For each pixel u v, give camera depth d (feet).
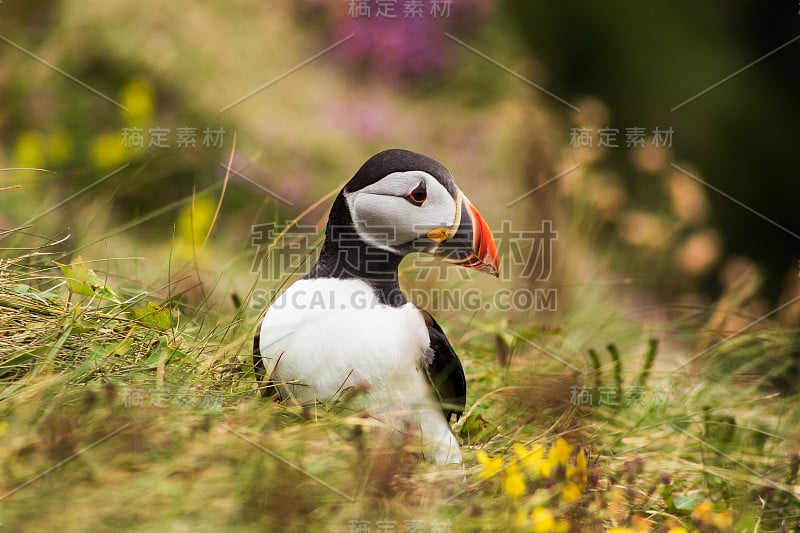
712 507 22.72
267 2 62.64
